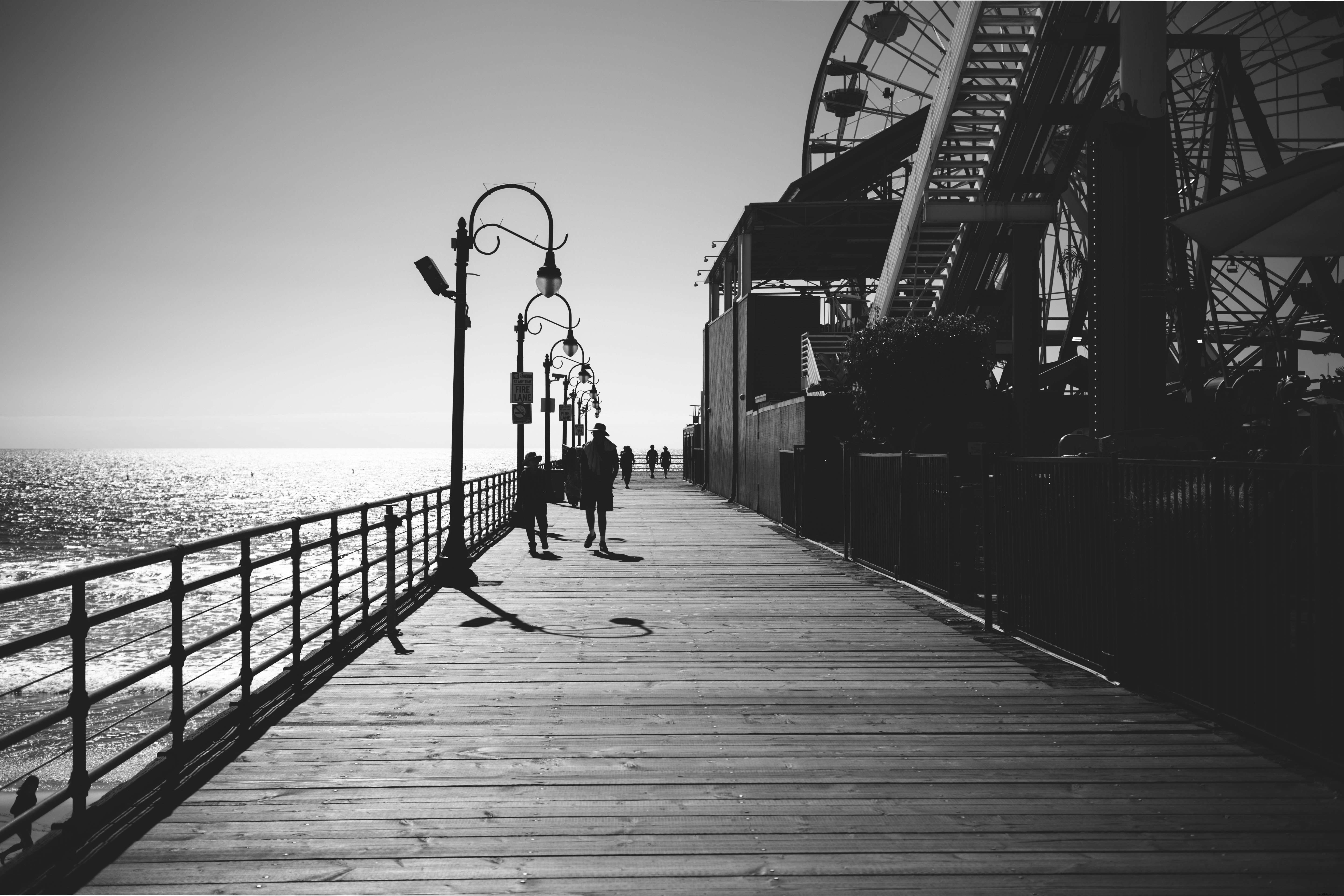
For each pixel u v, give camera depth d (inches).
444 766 204.4
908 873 152.4
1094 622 288.7
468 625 378.6
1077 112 947.3
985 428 798.5
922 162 1046.4
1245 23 1094.4
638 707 253.6
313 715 245.8
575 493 1269.7
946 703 256.7
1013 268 962.1
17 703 697.6
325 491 5787.4
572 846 162.9
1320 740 194.9
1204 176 1138.7
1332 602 188.9
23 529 3046.3
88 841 155.3
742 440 1256.2
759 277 1758.1
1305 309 1166.3
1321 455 382.9
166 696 186.7
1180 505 242.5
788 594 459.2
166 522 3412.9
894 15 1529.3
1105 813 176.4
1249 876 150.8
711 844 163.5
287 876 150.6
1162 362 669.3
